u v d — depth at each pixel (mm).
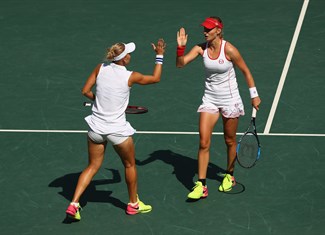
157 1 34750
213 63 20734
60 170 22812
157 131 24891
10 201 21422
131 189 20516
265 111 25969
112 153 23516
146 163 23125
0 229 20266
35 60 29922
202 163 21234
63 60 29891
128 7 34250
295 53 30141
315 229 20141
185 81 28062
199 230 20172
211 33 20453
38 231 20188
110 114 19766
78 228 20281
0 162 23234
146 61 29625
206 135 21094
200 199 21422
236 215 20734
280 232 20031
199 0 34781
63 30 32344
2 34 32062
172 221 20531
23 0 35125
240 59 20797
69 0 35062
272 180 22219
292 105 26359
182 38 20594
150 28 32312
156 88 27594
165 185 22094
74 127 25203
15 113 26141
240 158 21031
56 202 21344
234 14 33375
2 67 29391
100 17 33375
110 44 31094
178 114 25938
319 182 22094
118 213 20875
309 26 32219
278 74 28578
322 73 28594
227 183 21766
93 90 27688
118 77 19656
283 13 33344
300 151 23609
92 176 20328
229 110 21094
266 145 23969
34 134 24766
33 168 22922
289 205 21125
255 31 31938
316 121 25344
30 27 32625
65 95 27312
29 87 27906
